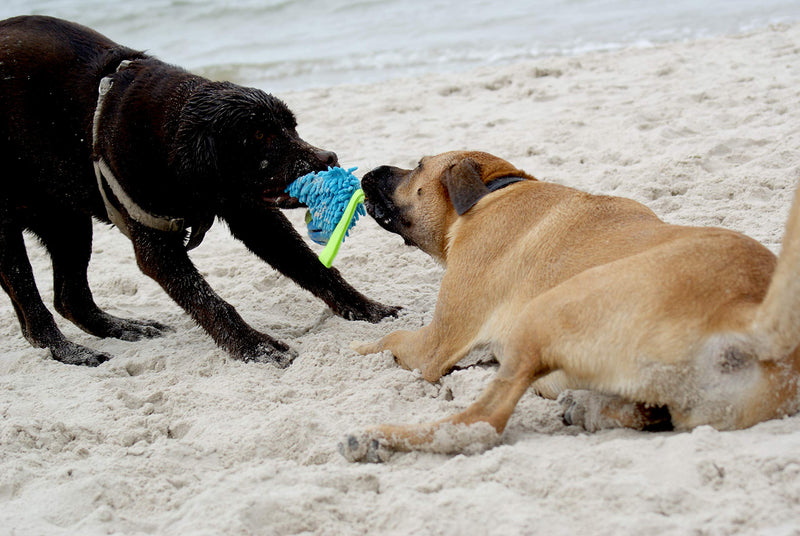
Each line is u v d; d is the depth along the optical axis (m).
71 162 1.96
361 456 1.51
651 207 2.39
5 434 1.65
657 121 3.02
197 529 1.38
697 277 1.42
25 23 1.99
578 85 3.61
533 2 6.00
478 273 1.69
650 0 5.58
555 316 1.47
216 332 1.94
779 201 2.31
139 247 1.96
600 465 1.39
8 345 2.13
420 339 1.76
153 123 1.88
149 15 6.78
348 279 2.31
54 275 2.13
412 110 3.65
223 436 1.62
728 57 3.71
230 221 2.04
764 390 1.39
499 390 1.50
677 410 1.43
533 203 1.70
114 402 1.76
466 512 1.34
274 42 5.63
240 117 1.87
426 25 5.66
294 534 1.37
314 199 1.91
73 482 1.50
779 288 1.33
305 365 1.84
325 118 3.65
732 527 1.26
